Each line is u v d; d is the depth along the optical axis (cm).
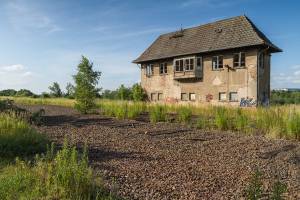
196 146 960
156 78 3625
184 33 3562
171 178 620
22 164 601
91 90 2116
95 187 519
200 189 559
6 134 844
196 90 3191
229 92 2919
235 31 2988
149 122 1628
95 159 764
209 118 1595
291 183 593
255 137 1140
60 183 492
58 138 1052
